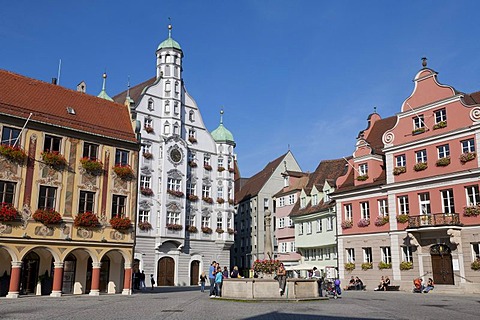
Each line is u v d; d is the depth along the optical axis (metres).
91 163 34.06
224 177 64.88
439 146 38.75
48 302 25.44
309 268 38.88
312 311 20.06
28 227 30.55
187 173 60.81
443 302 25.91
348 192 46.28
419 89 41.28
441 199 37.75
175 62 61.56
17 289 29.59
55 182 32.41
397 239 40.59
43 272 33.19
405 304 24.38
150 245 55.16
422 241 38.28
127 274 35.09
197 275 59.91
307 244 55.91
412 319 16.77
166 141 58.16
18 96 32.81
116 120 37.81
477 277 34.16
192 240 59.81
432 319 16.75
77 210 33.19
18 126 31.30
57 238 31.72
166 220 56.53
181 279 57.56
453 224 35.47
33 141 31.81
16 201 30.36
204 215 61.94
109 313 18.83
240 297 27.23
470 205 35.62
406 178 40.81
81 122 34.81
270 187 78.12
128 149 36.94
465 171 36.00
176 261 57.38
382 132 49.84
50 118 33.00
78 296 31.59
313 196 56.34
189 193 60.72
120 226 34.75
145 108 58.16
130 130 37.91
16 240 29.73
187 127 62.62
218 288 29.78
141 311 19.81
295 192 63.56
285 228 64.44
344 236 46.22
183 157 59.69
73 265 34.56
